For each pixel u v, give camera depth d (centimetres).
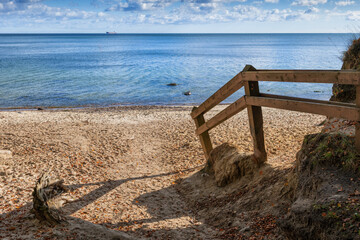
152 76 4334
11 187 653
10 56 7469
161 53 9194
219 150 698
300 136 955
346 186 338
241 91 3212
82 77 4175
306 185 380
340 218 298
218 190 614
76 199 617
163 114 1814
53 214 462
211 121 680
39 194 466
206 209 562
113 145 1098
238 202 521
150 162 922
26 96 2883
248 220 457
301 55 8000
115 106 2500
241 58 7219
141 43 18462
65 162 888
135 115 1789
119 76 4319
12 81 3697
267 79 468
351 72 339
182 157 943
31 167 829
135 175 802
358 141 363
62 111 2164
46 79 3925
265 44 16038
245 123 1357
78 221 478
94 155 971
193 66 5619
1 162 805
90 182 734
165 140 1165
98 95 3019
